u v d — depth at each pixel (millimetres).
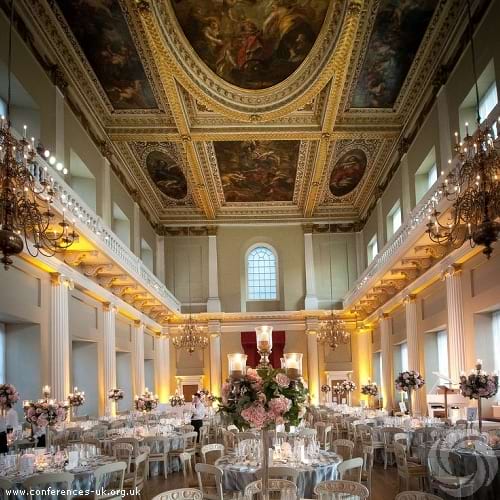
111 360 18156
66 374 13859
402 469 9516
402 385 15172
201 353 27141
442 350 17203
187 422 16641
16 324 13102
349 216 27625
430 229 9984
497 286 12195
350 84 16250
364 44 14391
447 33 13641
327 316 27188
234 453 9086
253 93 16812
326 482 6227
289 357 6141
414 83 16094
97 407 17141
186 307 27203
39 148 11602
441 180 12336
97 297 17359
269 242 28109
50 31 13109
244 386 5691
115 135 18297
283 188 25422
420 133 16828
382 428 12406
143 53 14695
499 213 8008
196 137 18828
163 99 16906
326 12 13859
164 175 23047
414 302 18562
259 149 21297
